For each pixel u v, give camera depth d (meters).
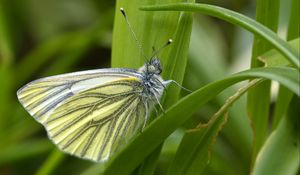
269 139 0.14
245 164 0.19
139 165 0.16
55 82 0.17
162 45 0.16
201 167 0.16
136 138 0.15
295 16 0.17
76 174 0.22
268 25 0.16
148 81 0.17
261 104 0.17
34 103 0.17
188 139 0.16
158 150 0.16
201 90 0.15
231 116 0.19
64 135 0.18
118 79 0.17
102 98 0.17
